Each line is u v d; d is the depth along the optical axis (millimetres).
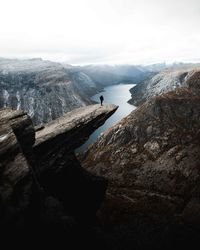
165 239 49469
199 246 47719
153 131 153125
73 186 44438
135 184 121562
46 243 24859
